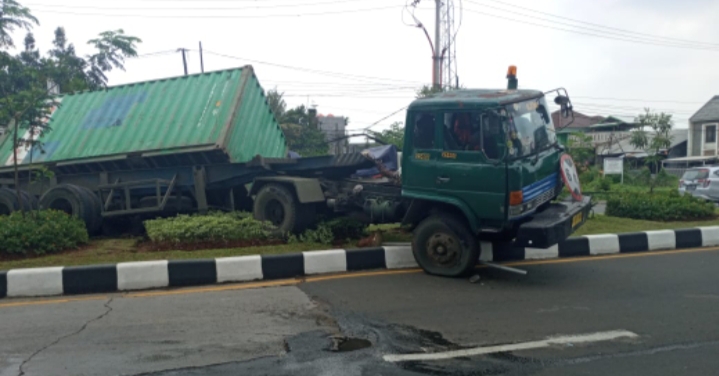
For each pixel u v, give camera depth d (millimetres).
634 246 9336
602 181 26688
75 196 10258
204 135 10117
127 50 10352
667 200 11805
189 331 5387
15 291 6816
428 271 7641
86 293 6969
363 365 4547
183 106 10781
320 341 5098
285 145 12578
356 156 9133
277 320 5719
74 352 4848
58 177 11398
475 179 7078
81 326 5570
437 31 25406
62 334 5324
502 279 7395
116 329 5465
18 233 8008
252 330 5410
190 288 7133
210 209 10453
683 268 7969
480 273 7738
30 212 8953
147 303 6406
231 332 5352
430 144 7441
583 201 7926
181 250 8398
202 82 10977
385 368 4484
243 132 10656
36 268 7020
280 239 9070
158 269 7176
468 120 7156
